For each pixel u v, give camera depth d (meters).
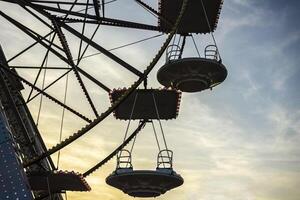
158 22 21.23
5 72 21.14
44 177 17.52
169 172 17.45
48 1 20.27
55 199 20.69
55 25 19.86
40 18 20.84
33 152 18.72
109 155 20.80
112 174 17.41
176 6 20.95
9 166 9.28
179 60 19.11
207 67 19.30
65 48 20.25
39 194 20.00
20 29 20.81
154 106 21.56
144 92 20.33
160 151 17.81
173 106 21.67
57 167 17.73
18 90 22.12
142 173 17.12
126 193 18.02
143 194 17.86
